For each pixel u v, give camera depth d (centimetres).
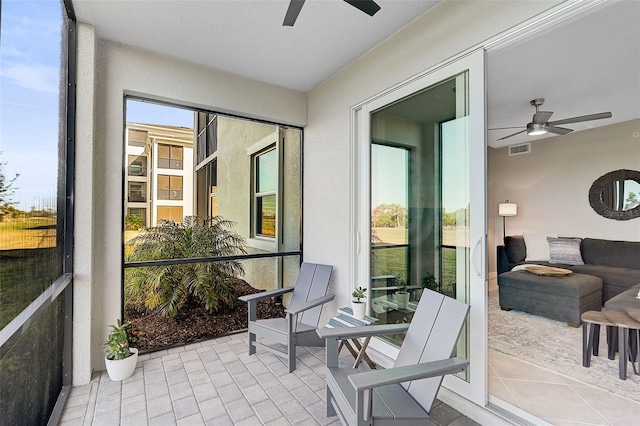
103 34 252
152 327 296
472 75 198
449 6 212
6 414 131
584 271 432
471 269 200
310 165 364
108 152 261
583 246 479
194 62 298
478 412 189
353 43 267
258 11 225
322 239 342
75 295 232
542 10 164
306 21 237
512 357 275
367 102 284
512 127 479
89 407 203
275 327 268
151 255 296
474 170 198
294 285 363
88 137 238
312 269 326
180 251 314
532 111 405
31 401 160
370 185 284
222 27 244
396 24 241
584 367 255
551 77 307
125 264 279
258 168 367
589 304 370
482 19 192
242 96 326
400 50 249
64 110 223
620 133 461
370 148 284
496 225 606
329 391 189
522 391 219
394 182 261
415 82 237
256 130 367
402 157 253
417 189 240
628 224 454
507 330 342
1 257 125
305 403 207
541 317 385
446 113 216
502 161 602
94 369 253
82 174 235
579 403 204
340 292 313
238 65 304
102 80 258
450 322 172
